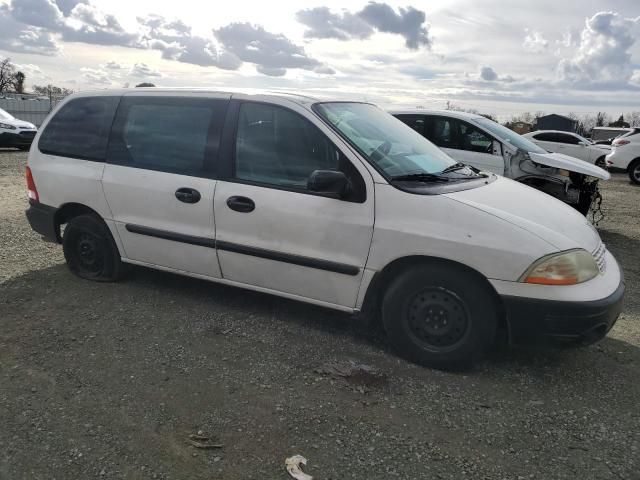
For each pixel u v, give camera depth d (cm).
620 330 423
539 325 313
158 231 421
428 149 427
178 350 362
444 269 331
